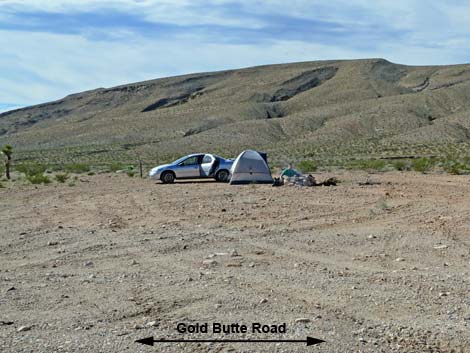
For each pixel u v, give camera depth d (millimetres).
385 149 88875
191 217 16375
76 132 161500
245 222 15281
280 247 11945
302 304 8070
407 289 8711
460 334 6953
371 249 11633
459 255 10984
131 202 20656
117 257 11188
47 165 62656
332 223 14883
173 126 148375
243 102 189250
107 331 7160
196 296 8477
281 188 24531
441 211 16672
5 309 8016
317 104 174000
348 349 6547
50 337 6973
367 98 173125
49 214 17703
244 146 114875
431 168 40938
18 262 10938
